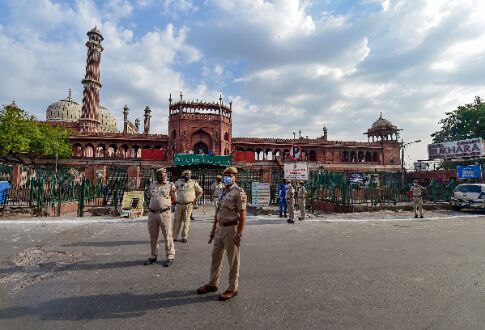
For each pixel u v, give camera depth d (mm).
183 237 6910
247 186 18203
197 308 3209
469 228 9398
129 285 3910
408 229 9102
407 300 3496
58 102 52969
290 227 9273
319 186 16562
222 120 37719
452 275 4473
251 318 2982
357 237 7652
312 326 2822
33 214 11242
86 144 37250
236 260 3574
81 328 2727
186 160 19625
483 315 3092
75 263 4922
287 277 4328
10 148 24016
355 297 3578
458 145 26828
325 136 52594
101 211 12148
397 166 43094
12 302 3318
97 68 45875
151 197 5023
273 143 41750
